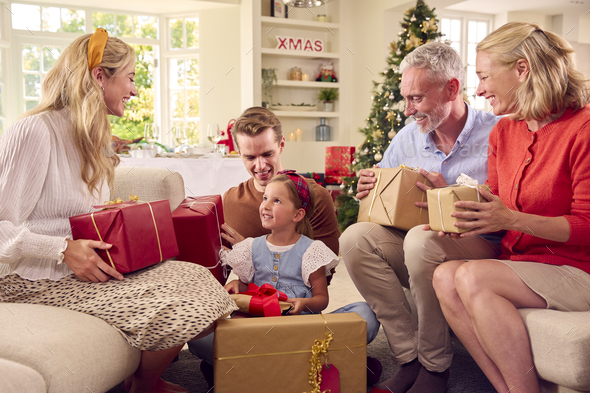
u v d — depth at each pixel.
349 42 5.91
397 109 3.97
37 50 5.25
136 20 5.69
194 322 0.98
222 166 2.90
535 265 1.09
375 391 1.27
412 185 1.36
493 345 1.03
